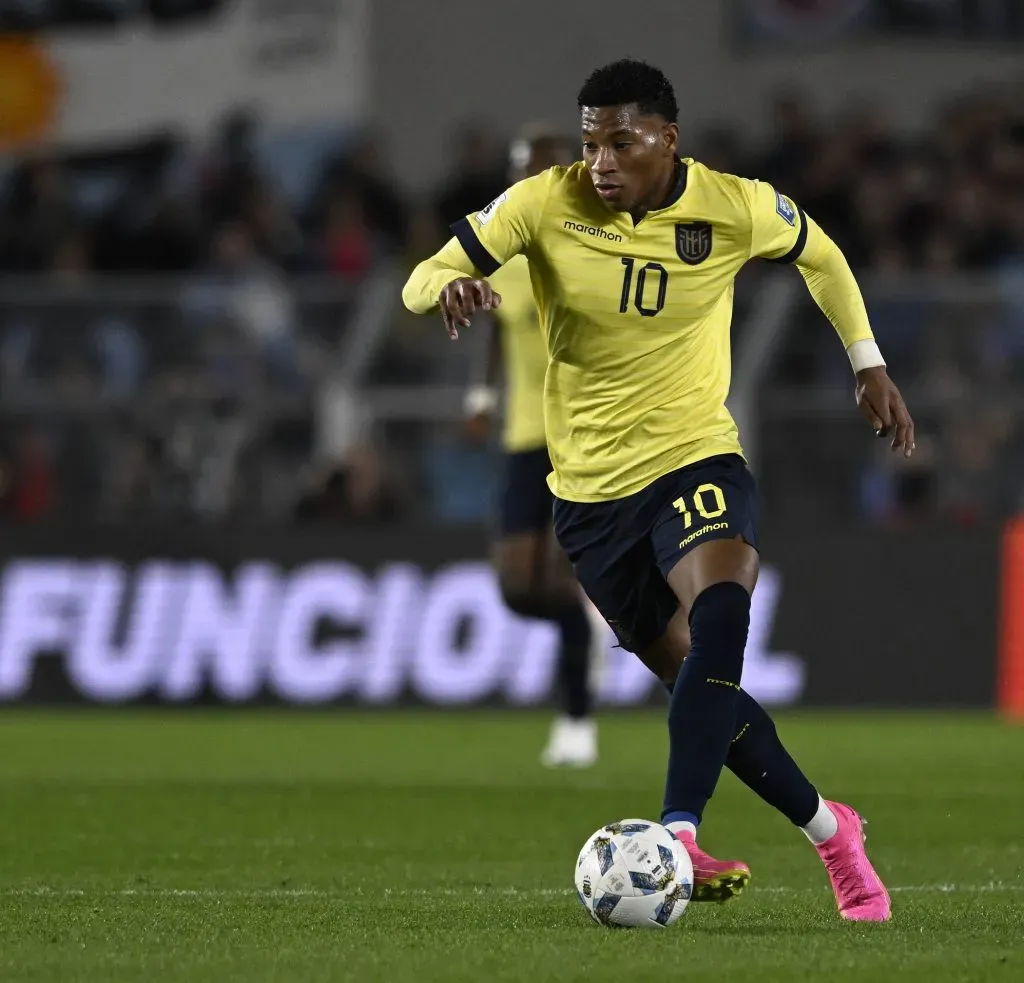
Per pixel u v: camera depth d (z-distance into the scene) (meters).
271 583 53.38
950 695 51.22
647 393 20.05
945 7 70.50
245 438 54.53
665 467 20.02
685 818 18.31
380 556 52.97
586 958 16.42
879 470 51.81
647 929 18.14
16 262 67.19
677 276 19.83
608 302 19.78
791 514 52.00
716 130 66.31
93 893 21.50
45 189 70.00
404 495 53.88
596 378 20.12
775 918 19.22
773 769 18.88
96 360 55.22
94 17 73.88
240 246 66.00
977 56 70.56
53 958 16.66
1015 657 51.06
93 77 73.62
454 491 53.69
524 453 36.44
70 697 53.78
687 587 19.20
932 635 51.34
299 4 72.31
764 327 52.00
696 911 19.64
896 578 51.47
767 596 51.91
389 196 67.50
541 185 19.97
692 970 15.79
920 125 70.56
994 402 51.97
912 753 41.06
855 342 20.58
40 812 30.56
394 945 17.33
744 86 71.00
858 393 20.67
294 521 53.50
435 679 52.41
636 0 70.94
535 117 71.38
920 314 52.19
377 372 54.00
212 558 53.69
